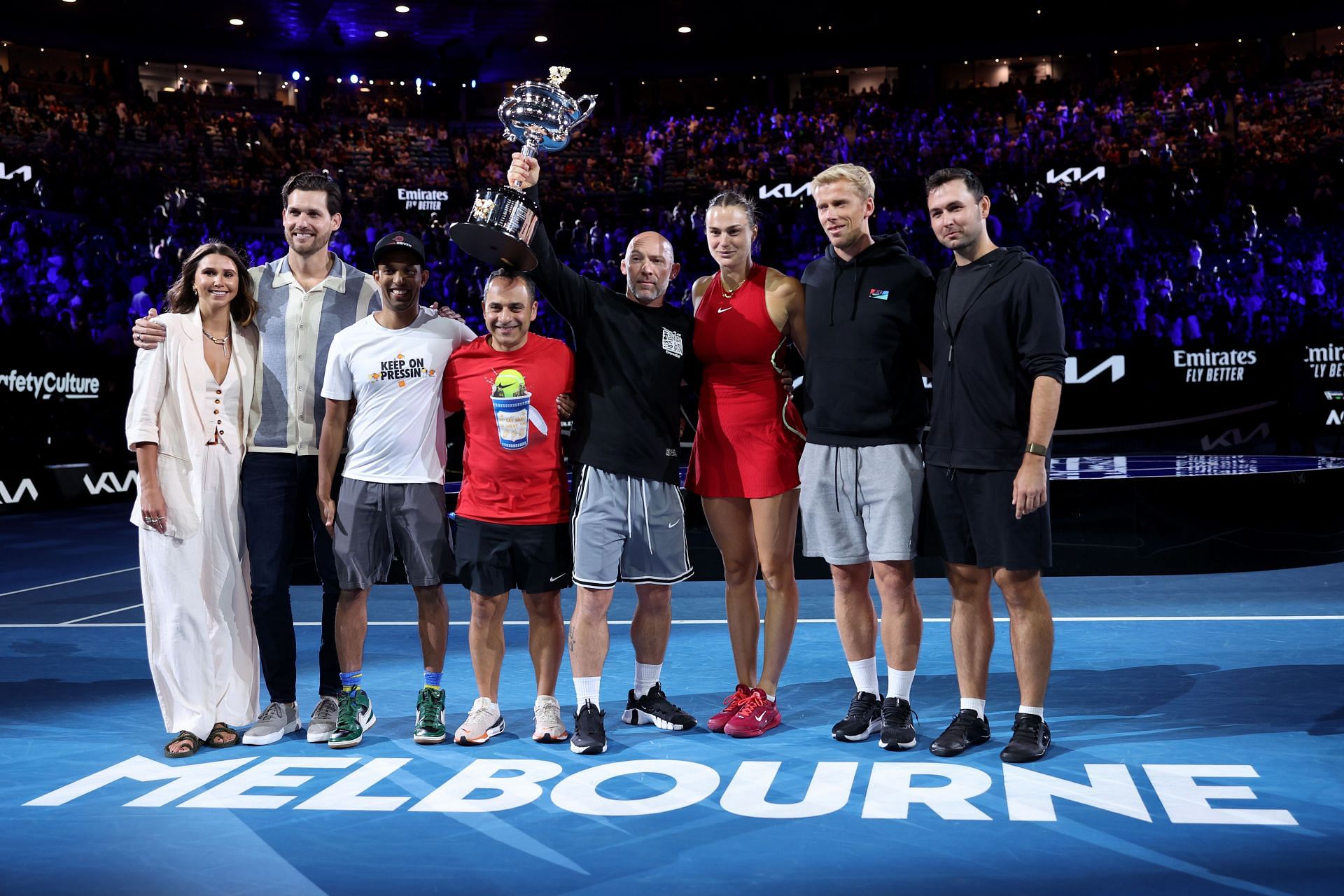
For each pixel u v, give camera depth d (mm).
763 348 3805
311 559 7250
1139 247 18984
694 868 2568
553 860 2629
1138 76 26766
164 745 3682
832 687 4387
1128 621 5586
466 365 3727
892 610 3598
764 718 3746
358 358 3688
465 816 2947
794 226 21188
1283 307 17562
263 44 27641
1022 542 3377
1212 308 16562
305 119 26953
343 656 3756
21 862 2650
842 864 2576
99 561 8859
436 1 24984
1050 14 26109
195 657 3635
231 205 21875
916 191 22859
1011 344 3412
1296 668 4496
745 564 3885
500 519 3652
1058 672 4523
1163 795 3002
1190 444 13758
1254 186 20312
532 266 3650
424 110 29391
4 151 18750
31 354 13008
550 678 3734
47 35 25453
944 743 3438
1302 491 7301
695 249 21016
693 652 5086
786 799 3041
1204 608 5918
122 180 20453
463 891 2461
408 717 4031
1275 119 22984
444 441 3824
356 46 28062
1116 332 16500
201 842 2773
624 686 4469
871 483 3611
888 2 25281
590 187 24812
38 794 3162
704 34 27531
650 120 28984
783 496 3828
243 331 3797
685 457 11352
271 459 3764
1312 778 3119
